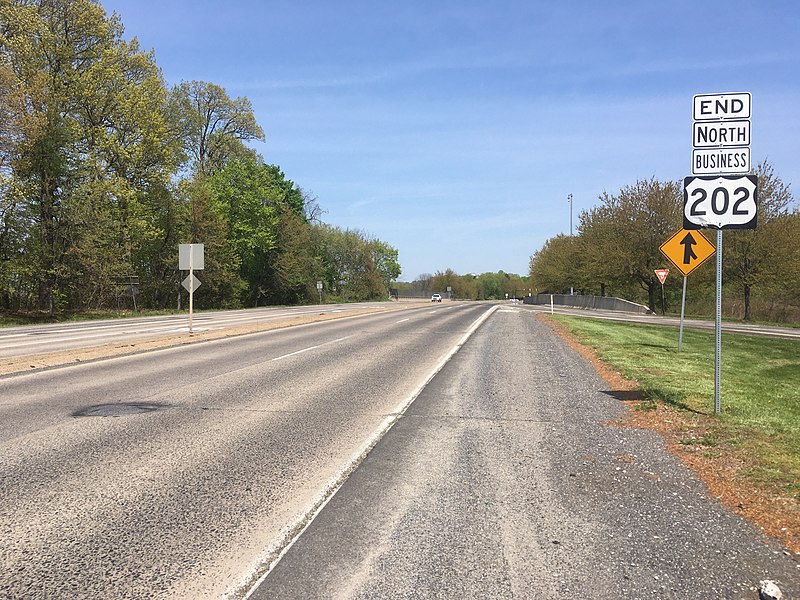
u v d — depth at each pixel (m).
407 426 7.89
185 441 7.01
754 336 24.72
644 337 21.45
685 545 4.29
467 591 3.62
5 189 32.47
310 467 6.07
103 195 38.19
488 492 5.37
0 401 9.27
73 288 39.28
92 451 6.53
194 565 3.92
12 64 34.03
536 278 87.00
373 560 4.01
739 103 8.12
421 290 158.75
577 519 4.75
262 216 63.25
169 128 48.56
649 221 47.25
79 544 4.22
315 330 24.09
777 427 7.64
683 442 7.03
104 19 39.69
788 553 4.17
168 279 50.59
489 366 13.74
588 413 8.73
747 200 8.16
